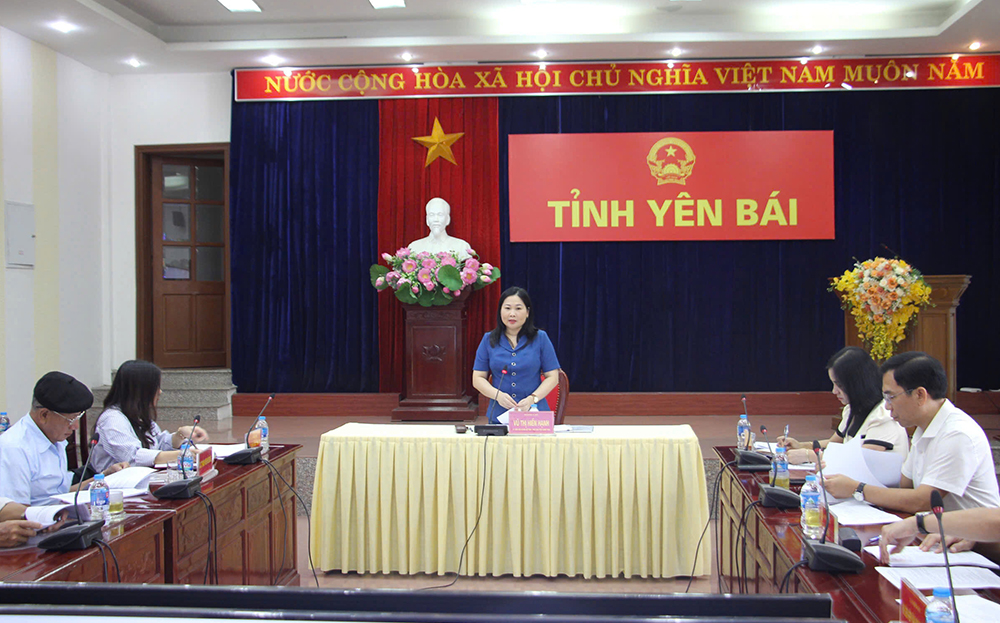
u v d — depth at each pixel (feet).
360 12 18.57
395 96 20.11
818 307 19.89
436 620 3.16
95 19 16.67
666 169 19.92
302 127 20.35
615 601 3.24
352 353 20.43
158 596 3.34
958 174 19.53
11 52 17.28
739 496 7.74
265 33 19.40
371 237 20.36
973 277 19.52
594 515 9.87
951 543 5.46
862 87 19.48
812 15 18.80
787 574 5.28
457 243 19.75
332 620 3.17
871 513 6.34
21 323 17.56
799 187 19.71
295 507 10.09
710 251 20.04
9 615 3.23
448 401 18.88
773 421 18.75
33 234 17.90
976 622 4.09
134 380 9.29
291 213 20.43
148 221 21.48
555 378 11.18
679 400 19.88
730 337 20.03
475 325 20.22
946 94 19.47
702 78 19.67
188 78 20.92
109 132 21.06
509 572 10.03
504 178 20.25
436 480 10.00
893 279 15.07
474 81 19.95
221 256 22.36
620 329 20.17
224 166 21.71
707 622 3.10
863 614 4.37
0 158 16.87
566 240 20.07
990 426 16.89
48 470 7.67
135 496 7.26
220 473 8.32
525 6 18.29
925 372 6.48
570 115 20.06
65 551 5.65
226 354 22.21
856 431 8.16
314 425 18.79
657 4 18.12
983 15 16.61
